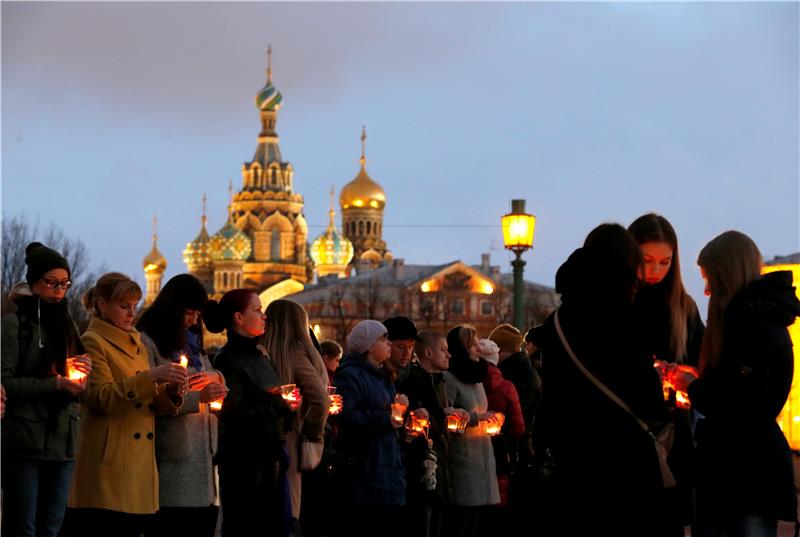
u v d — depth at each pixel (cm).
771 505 1020
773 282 1031
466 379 1653
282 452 1336
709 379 1021
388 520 1469
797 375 2031
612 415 962
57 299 1191
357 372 1466
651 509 963
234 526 1323
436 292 14325
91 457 1212
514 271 2742
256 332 1352
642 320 971
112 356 1232
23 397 1152
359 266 16088
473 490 1617
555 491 982
